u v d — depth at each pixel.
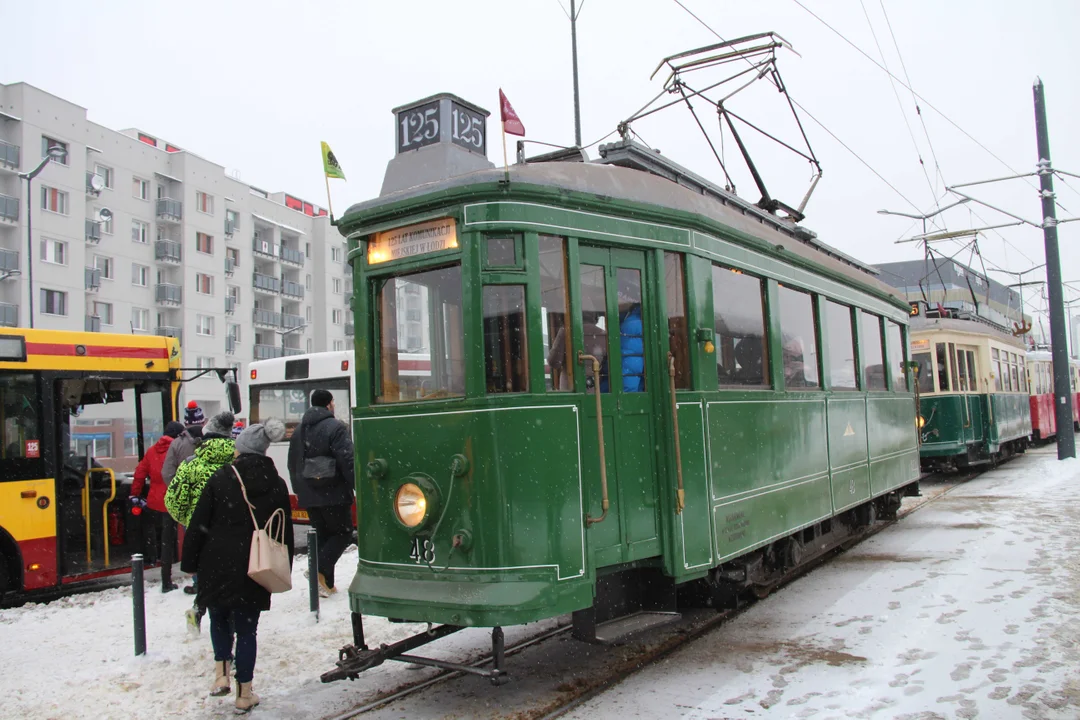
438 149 5.64
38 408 8.54
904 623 6.25
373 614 4.98
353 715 4.86
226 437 6.06
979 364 17.55
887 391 10.70
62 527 8.56
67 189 32.81
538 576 4.74
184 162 39.09
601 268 5.48
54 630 6.91
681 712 4.71
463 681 5.39
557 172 5.30
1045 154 18.31
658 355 5.72
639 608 5.79
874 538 10.23
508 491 4.75
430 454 4.95
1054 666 5.09
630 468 5.43
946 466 16.50
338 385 12.66
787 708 4.66
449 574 4.79
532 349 4.94
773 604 7.20
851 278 9.52
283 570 5.01
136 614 6.01
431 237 5.11
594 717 4.70
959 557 8.58
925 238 19.09
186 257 38.88
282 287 47.25
